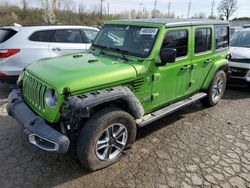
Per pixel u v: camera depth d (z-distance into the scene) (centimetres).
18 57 580
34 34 604
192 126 474
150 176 329
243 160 370
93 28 719
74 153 368
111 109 325
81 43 675
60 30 644
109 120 316
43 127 298
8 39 581
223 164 359
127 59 384
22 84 388
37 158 359
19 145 389
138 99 375
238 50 706
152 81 385
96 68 336
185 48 439
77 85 299
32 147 384
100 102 300
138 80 364
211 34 504
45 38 619
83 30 689
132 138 360
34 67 364
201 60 485
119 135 344
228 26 569
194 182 321
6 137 411
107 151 336
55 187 305
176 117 512
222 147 403
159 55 381
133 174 331
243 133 452
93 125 305
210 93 546
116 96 318
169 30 395
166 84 414
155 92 399
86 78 309
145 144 404
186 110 552
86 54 421
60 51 638
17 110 347
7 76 578
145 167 346
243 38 795
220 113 541
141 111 358
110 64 356
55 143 284
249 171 346
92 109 316
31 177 320
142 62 371
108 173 332
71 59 383
